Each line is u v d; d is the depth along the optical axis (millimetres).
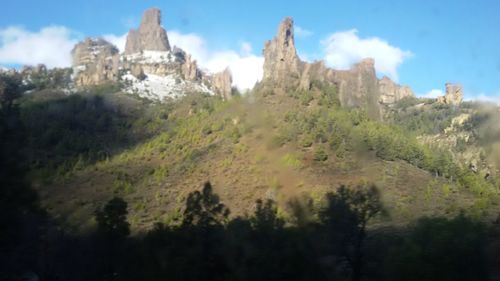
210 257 18250
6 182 19641
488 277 15492
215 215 20359
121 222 23875
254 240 18688
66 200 61000
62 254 24922
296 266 17969
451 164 66562
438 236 15664
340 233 20500
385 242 19547
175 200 62000
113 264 22562
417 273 15148
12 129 20703
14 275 22594
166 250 19188
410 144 71438
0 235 20375
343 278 19422
